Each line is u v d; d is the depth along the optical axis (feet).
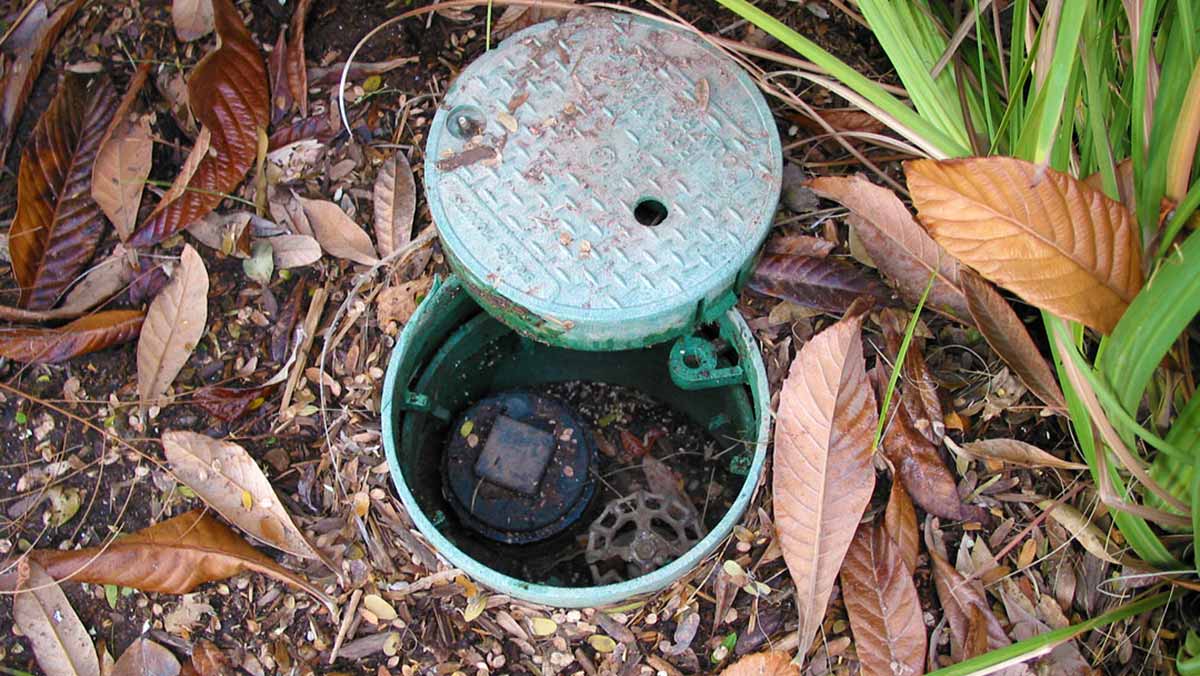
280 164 4.10
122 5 4.27
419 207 4.05
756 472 3.75
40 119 4.11
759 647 3.70
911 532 3.73
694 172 3.81
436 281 3.90
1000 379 3.86
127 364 3.96
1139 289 3.35
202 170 4.07
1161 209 3.39
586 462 4.09
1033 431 3.83
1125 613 3.57
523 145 3.84
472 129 3.86
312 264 4.01
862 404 3.69
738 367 3.93
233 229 4.04
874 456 3.79
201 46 4.24
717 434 4.18
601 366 4.26
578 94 3.90
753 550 3.76
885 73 4.18
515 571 4.03
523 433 4.07
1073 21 3.02
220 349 3.95
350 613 3.76
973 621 3.68
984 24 4.01
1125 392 3.40
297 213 4.04
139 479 3.87
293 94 4.16
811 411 3.69
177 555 3.76
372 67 4.18
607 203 3.78
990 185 3.24
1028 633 3.69
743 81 3.92
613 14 4.02
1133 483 3.66
